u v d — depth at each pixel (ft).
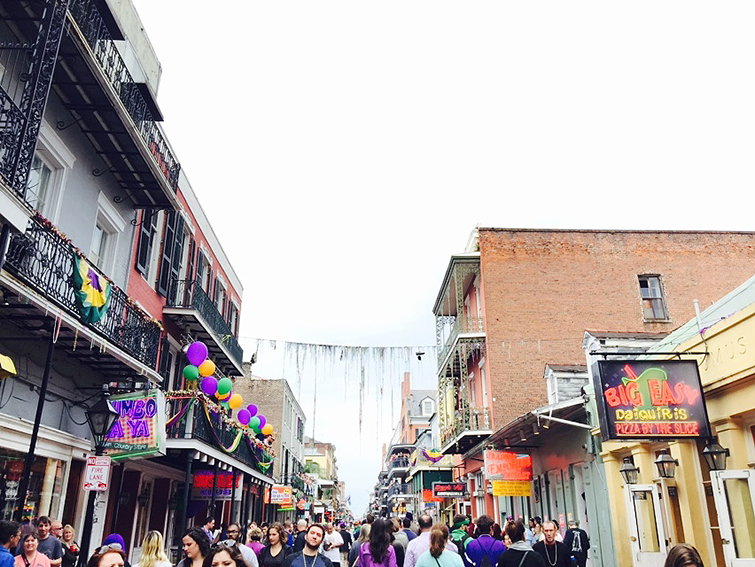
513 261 74.02
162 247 47.93
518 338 70.74
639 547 31.35
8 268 23.03
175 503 52.65
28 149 22.27
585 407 40.01
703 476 28.66
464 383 72.18
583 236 75.10
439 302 89.97
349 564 26.37
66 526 24.77
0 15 25.89
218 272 67.62
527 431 47.50
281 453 120.67
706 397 27.78
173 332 50.47
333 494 250.78
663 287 72.49
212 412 45.11
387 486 254.88
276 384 125.18
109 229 38.81
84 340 29.60
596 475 39.91
